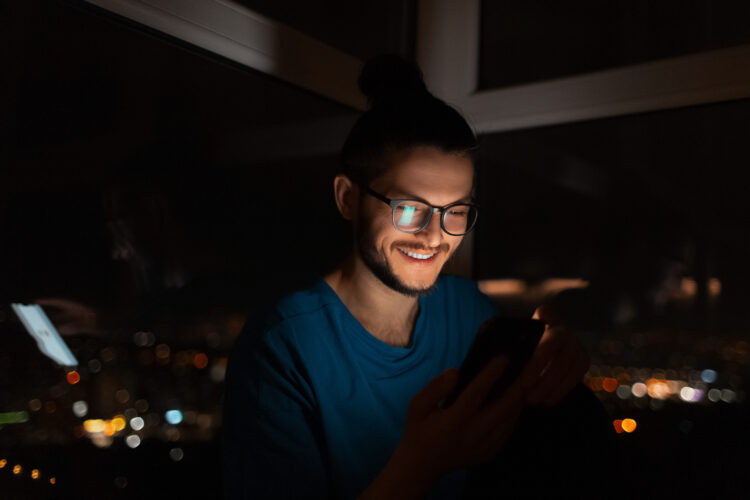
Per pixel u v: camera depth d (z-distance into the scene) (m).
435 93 1.48
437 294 1.11
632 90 1.24
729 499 1.15
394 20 1.51
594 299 1.35
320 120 1.43
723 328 1.20
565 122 1.33
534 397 0.76
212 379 1.19
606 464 0.81
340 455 0.90
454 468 0.71
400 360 0.99
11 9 0.96
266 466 0.87
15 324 0.95
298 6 1.30
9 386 0.93
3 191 0.95
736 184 1.19
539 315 0.89
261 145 1.33
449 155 0.87
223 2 1.13
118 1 0.98
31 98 0.99
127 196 1.12
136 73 1.13
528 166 1.43
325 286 1.00
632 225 1.31
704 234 1.23
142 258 1.13
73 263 1.03
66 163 1.03
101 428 1.02
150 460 1.08
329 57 1.33
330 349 0.94
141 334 1.10
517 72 1.41
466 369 0.78
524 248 1.44
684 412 1.20
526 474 0.80
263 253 1.33
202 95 1.24
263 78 1.24
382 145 0.88
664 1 1.23
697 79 1.17
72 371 1.00
